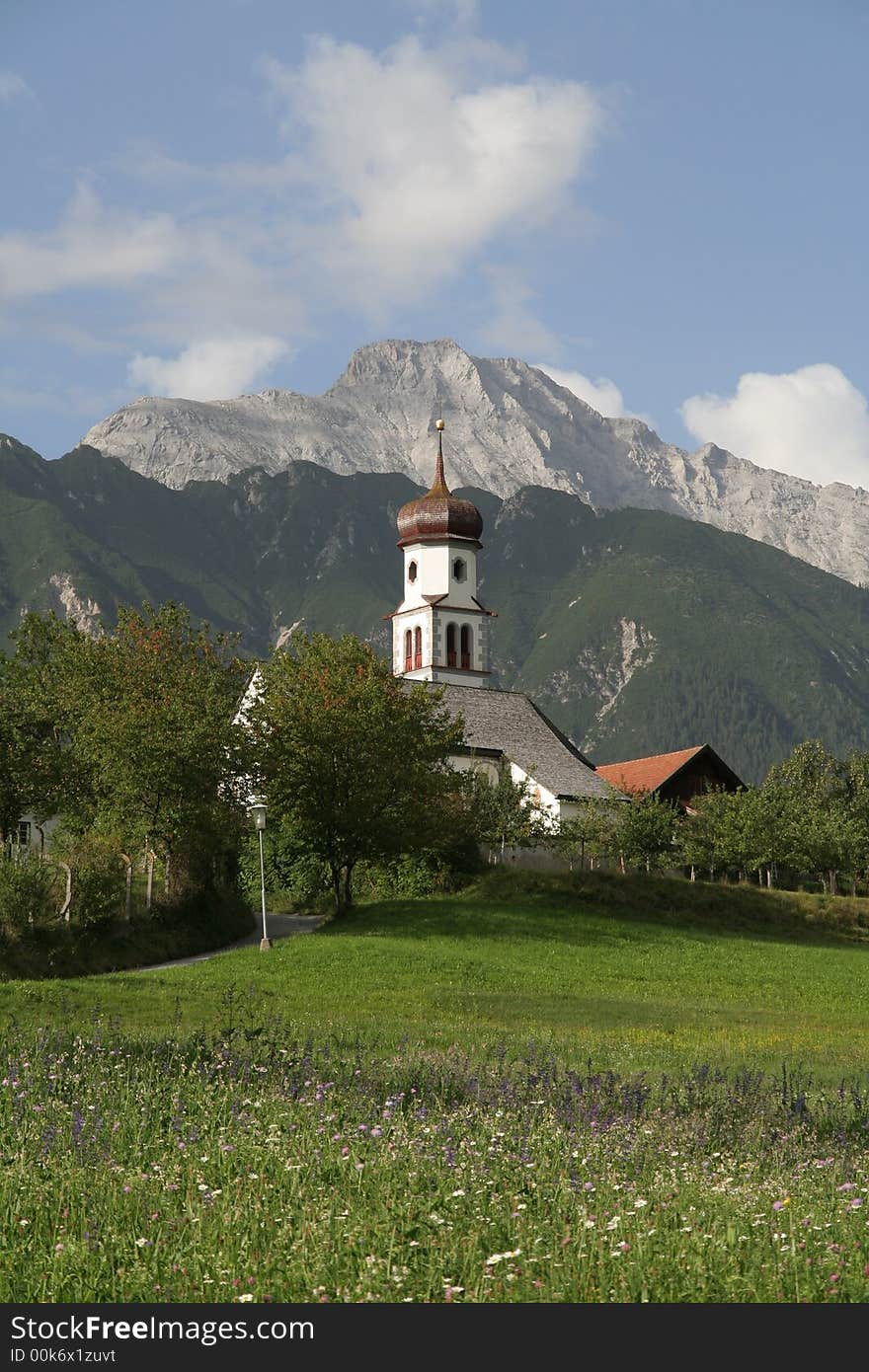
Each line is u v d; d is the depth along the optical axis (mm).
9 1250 12016
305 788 64312
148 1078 19172
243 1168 14516
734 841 87875
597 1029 37562
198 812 57781
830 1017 45938
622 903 71562
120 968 49219
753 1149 17141
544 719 102000
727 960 58344
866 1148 17844
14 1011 33281
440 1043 30766
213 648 88625
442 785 68062
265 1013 36000
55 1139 15656
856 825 99812
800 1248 12070
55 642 97250
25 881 47156
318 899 73875
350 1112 17750
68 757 58750
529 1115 18203
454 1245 11930
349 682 66875
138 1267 11477
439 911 63031
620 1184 14328
